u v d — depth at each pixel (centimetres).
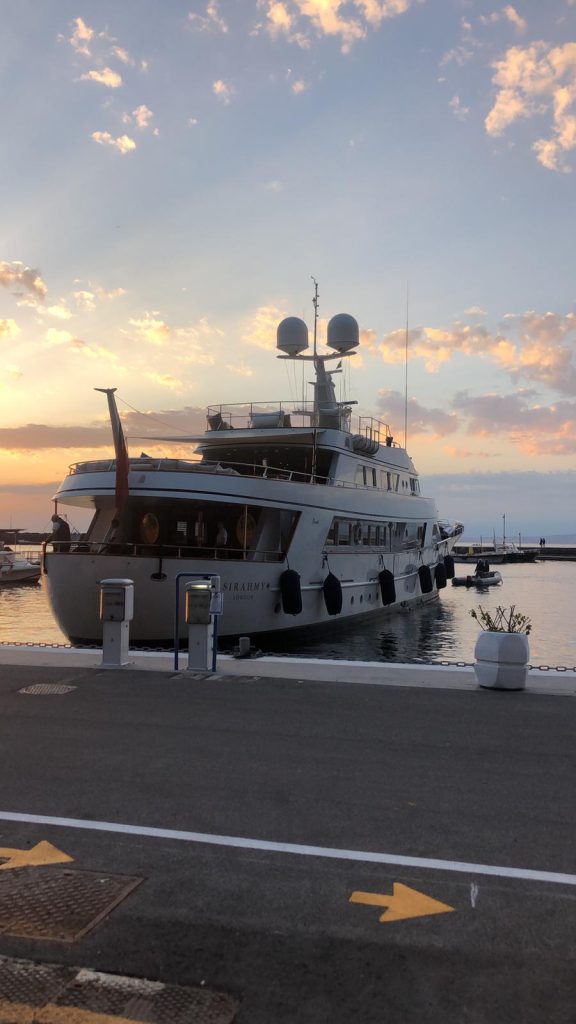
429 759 633
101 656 1165
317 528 2200
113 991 306
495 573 6588
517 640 913
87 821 492
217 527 2139
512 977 317
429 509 3434
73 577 1853
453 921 364
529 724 750
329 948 339
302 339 2856
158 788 558
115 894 390
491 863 431
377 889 397
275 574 2038
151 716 779
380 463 2809
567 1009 295
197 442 2502
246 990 307
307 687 930
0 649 1232
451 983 312
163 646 1850
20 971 320
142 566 1805
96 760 628
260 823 490
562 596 5350
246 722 756
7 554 6088
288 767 611
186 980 313
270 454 2545
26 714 788
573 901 385
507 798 539
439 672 1035
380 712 799
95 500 2067
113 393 1836
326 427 2511
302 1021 287
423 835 472
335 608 2241
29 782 571
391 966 325
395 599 2930
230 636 1950
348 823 491
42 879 407
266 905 379
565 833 476
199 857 437
